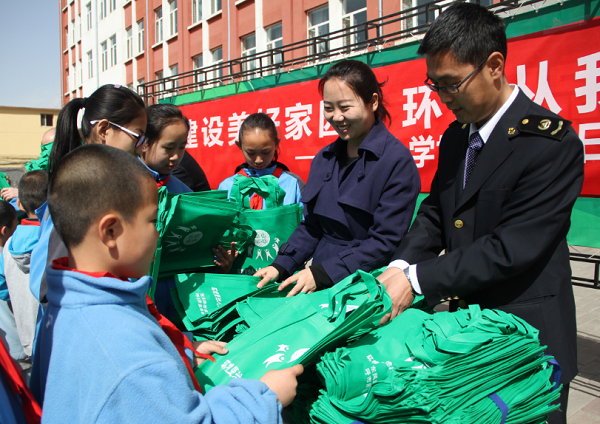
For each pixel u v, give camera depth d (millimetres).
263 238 1951
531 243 1123
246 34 9562
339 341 1026
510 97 1271
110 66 16078
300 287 1436
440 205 1451
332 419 895
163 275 1571
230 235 1681
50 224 1230
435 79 1203
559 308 1203
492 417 928
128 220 786
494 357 953
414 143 3312
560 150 1138
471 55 1127
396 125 3402
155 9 12953
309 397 1079
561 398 1226
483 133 1287
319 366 955
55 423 701
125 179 777
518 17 2686
